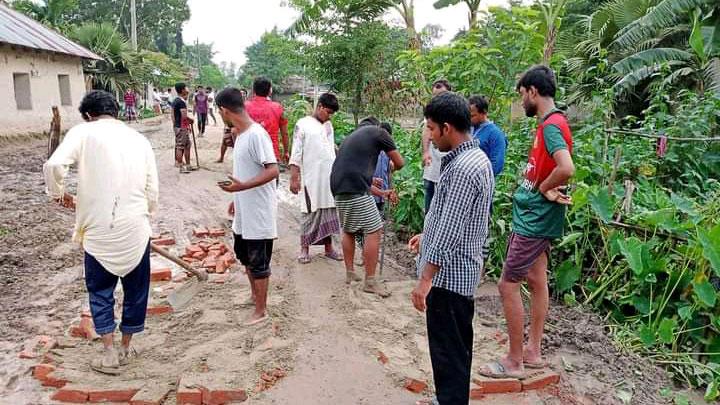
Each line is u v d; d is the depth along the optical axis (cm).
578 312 465
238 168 397
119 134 342
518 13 744
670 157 669
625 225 477
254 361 356
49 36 1691
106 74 2570
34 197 779
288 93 3469
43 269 514
